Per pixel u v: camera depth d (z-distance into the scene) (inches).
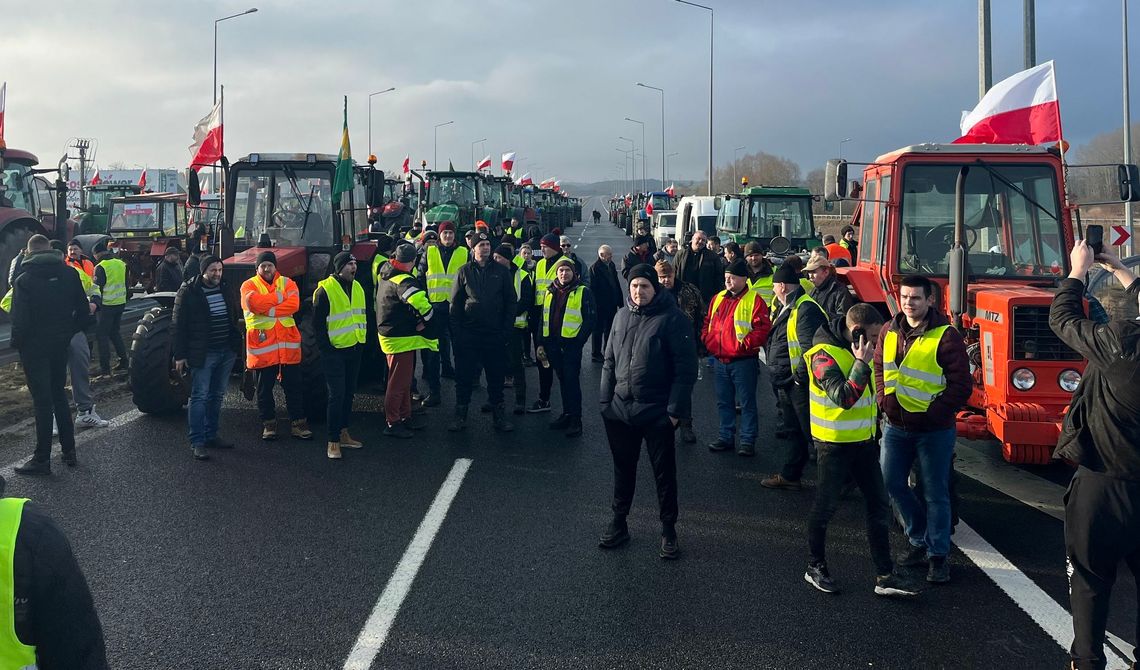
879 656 169.2
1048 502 261.7
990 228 316.8
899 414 198.8
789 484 277.1
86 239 784.3
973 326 290.8
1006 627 182.1
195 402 306.7
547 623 182.1
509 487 276.8
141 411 370.0
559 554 221.1
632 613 187.2
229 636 175.9
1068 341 153.7
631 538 233.0
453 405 401.7
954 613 188.7
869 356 191.5
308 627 180.1
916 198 321.4
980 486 277.1
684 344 217.2
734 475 292.5
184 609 188.2
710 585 202.8
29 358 281.0
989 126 329.7
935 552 201.8
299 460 307.0
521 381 384.5
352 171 437.7
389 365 338.3
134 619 183.3
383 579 204.1
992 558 219.6
